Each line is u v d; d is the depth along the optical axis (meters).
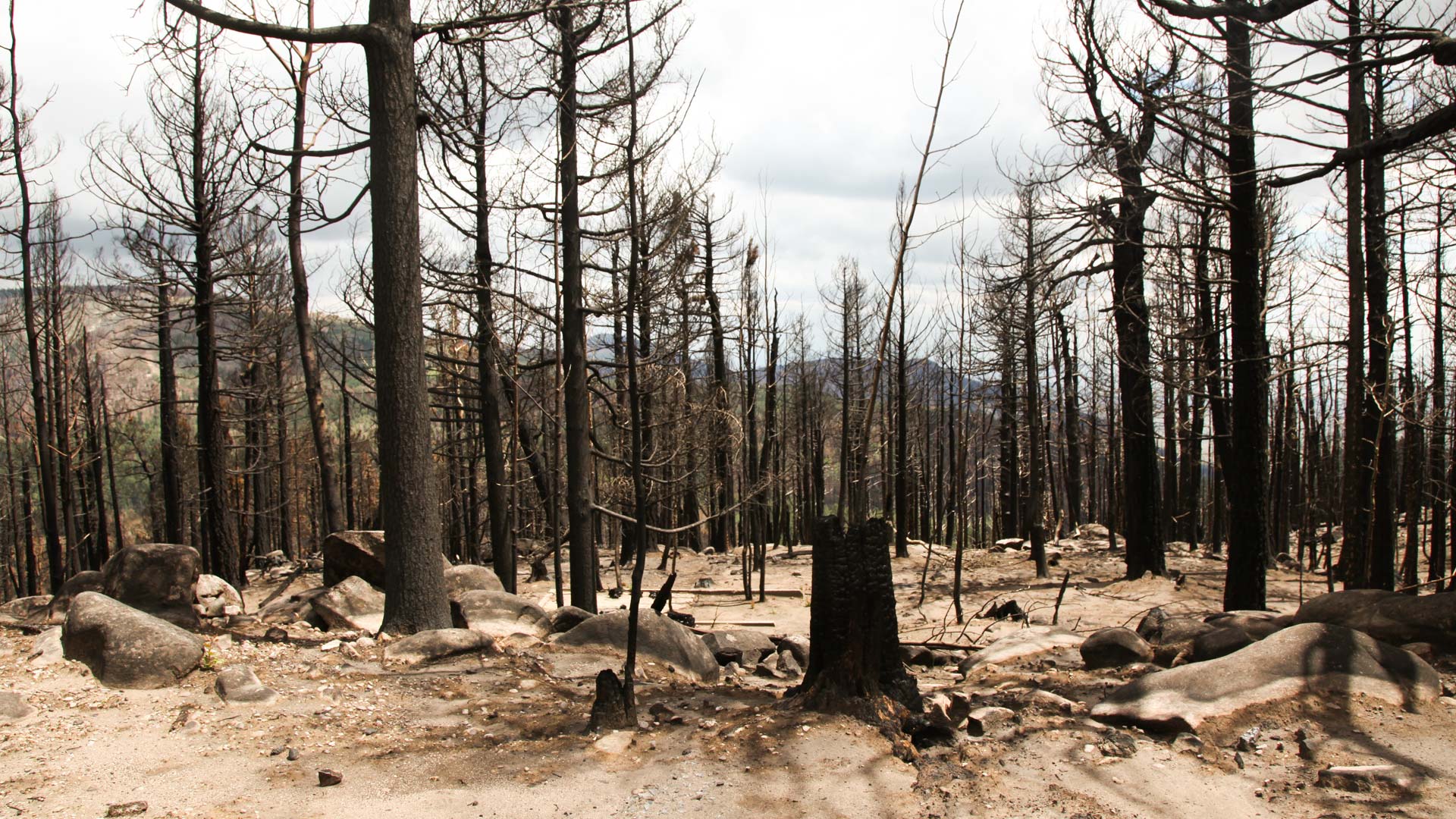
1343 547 10.98
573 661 7.98
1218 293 16.50
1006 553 29.31
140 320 22.66
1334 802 4.25
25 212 18.55
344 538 10.67
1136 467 19.78
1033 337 24.42
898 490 29.50
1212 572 21.23
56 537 20.28
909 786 4.52
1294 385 14.54
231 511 24.59
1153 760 4.79
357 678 6.98
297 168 13.95
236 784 4.78
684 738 5.33
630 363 5.61
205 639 7.57
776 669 9.11
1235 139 10.38
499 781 4.79
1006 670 7.54
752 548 25.28
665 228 13.99
